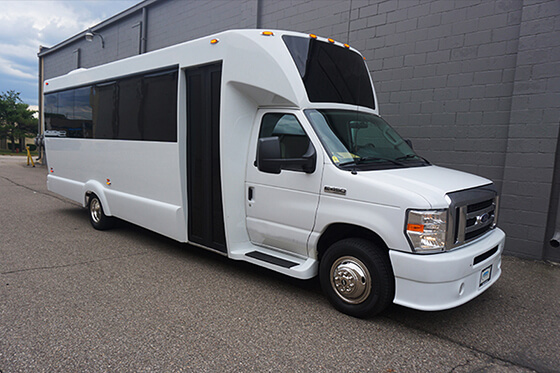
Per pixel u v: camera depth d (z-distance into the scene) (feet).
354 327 12.66
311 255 14.34
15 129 166.61
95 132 23.89
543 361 11.19
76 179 26.27
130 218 21.36
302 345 11.44
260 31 15.31
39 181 48.39
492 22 21.08
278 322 12.81
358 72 17.31
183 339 11.51
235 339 11.62
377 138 15.70
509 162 20.68
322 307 14.07
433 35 23.04
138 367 10.07
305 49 15.23
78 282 15.65
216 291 15.21
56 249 20.03
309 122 14.20
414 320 13.38
